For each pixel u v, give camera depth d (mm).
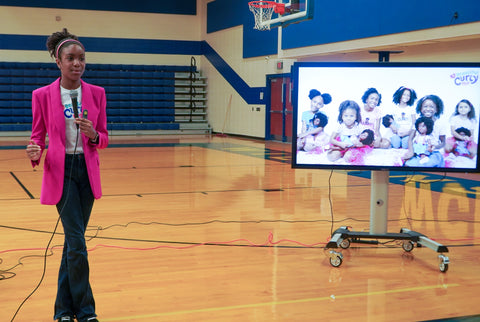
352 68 3477
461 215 5027
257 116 14242
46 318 2531
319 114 3533
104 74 15750
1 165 8461
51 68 15312
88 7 15977
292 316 2592
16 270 3266
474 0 6945
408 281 3141
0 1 15141
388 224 4637
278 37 12055
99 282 3068
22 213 4953
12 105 14781
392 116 3498
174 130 16234
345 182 7023
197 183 6859
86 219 2410
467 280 3166
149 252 3707
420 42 8133
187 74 16719
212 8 16281
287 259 3584
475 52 7758
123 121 15906
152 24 16656
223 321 2521
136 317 2557
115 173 7695
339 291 2959
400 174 7746
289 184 6836
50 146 2301
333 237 3576
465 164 3492
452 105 3457
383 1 8609
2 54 15336
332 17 9977
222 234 4242
